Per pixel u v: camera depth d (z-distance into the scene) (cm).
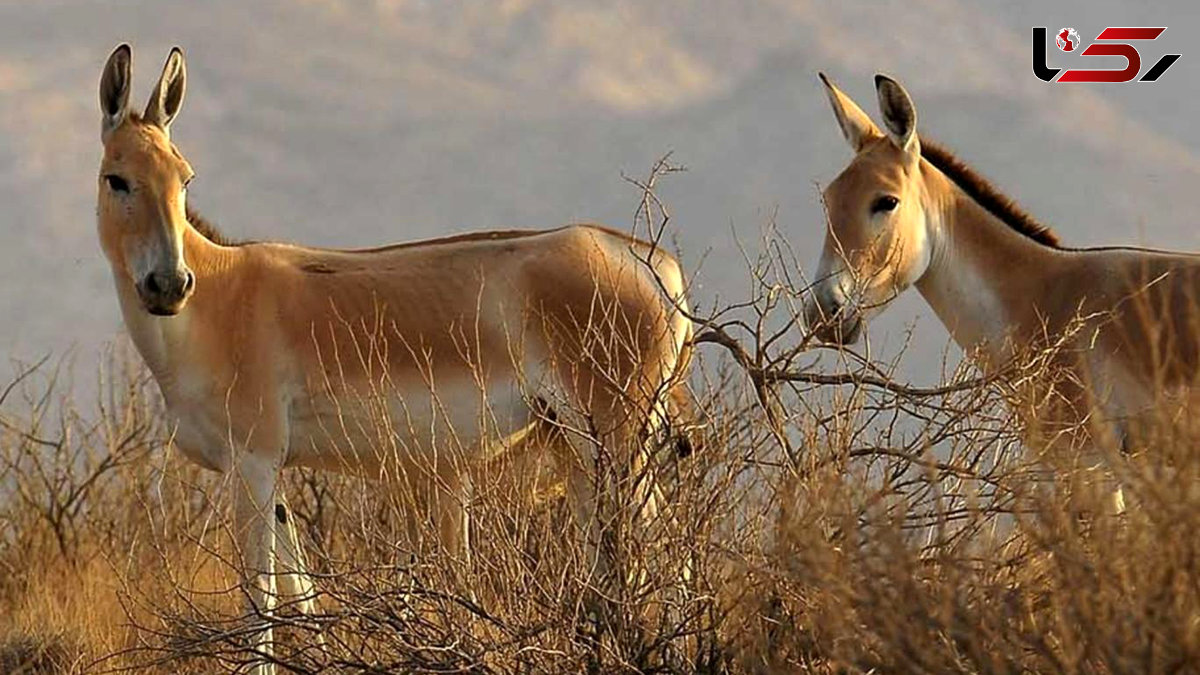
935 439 2114
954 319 2848
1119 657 1588
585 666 2127
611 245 2953
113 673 2486
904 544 1795
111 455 3631
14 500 3606
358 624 2234
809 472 2038
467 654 2142
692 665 2106
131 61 2748
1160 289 2645
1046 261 2784
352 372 2811
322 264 2881
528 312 2873
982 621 1697
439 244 2953
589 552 2256
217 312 2772
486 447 2611
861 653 1770
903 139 2823
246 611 2608
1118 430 2597
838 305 2698
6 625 2928
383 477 2558
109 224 2705
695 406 2294
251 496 2675
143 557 3275
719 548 2038
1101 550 1630
